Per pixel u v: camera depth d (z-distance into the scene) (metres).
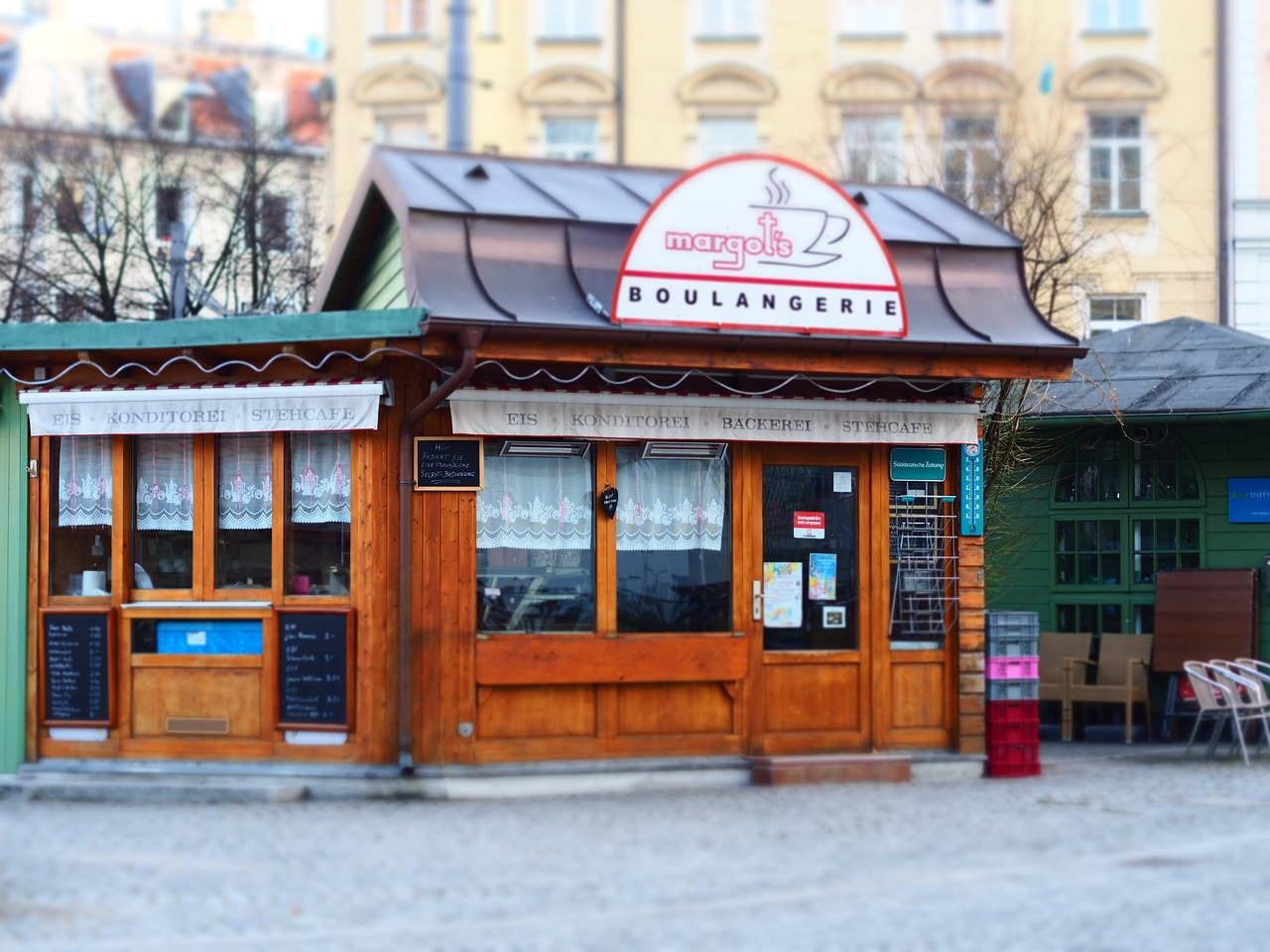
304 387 11.11
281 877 8.16
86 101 42.00
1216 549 15.83
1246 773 12.63
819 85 32.03
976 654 12.39
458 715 11.27
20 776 11.50
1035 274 19.36
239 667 11.47
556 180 12.91
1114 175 30.52
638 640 11.64
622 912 7.31
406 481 11.25
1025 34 31.08
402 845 9.06
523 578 11.56
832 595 12.23
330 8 33.78
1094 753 14.43
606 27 32.62
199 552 11.58
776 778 11.62
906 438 12.15
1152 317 28.36
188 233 26.58
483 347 10.73
